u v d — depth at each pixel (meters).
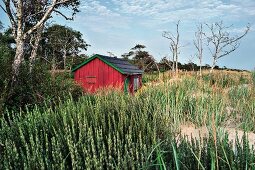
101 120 4.29
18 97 6.80
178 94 6.66
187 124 5.72
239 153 2.79
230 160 2.68
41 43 32.88
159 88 7.67
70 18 10.08
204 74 14.27
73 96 8.41
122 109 4.95
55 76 8.72
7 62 7.53
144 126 3.99
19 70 7.54
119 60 21.44
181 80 8.56
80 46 47.66
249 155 2.69
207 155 2.83
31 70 7.79
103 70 18.34
